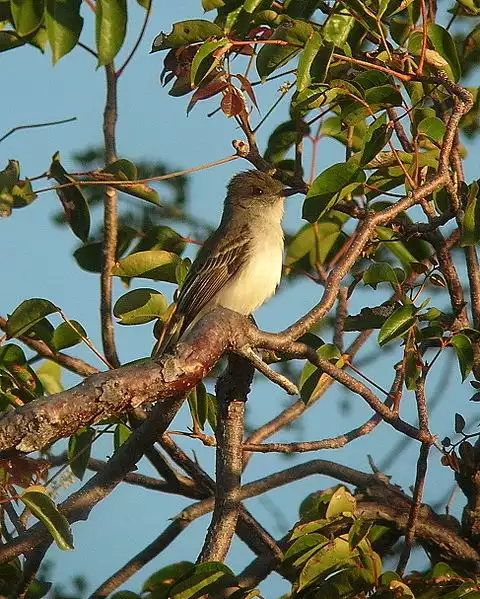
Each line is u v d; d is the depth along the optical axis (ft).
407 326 32.07
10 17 38.75
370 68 33.71
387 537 38.01
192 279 44.21
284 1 36.32
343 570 29.45
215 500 34.01
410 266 39.04
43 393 36.76
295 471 39.78
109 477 33.37
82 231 40.57
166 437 40.70
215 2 36.47
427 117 36.29
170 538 40.29
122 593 31.53
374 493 39.14
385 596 29.04
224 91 33.76
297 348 30.66
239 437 33.81
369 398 32.48
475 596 28.89
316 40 31.78
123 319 36.58
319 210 32.27
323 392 44.21
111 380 24.56
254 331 29.04
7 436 23.84
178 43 34.32
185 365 25.46
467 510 37.29
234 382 33.04
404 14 41.83
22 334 38.42
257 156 38.09
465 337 32.50
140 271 37.68
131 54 40.65
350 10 34.17
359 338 45.73
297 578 30.66
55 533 26.76
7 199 39.78
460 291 36.88
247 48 35.19
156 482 43.11
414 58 35.45
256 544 38.65
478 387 35.04
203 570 29.35
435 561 38.04
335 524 29.86
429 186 33.30
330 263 46.62
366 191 38.78
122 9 30.48
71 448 36.58
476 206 33.88
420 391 32.86
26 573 34.27
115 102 41.06
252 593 28.99
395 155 35.04
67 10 30.76
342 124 37.73
